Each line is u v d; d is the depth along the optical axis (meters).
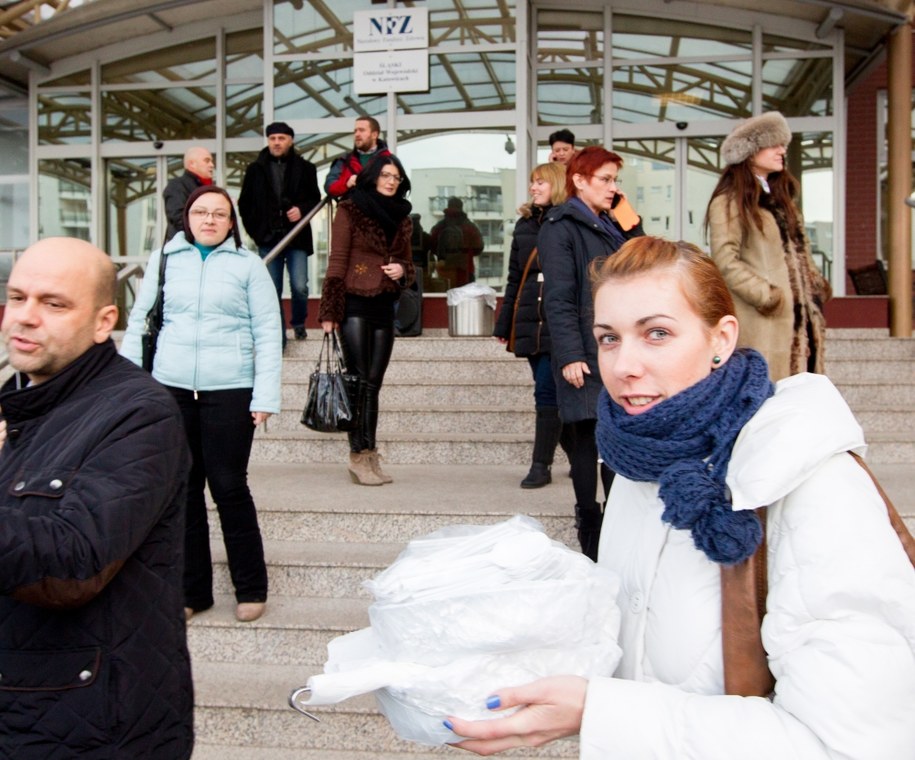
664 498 1.09
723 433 1.10
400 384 5.63
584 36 9.32
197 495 3.16
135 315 3.22
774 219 3.46
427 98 8.64
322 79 8.83
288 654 3.06
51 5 9.45
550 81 9.38
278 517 3.75
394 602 1.13
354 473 4.29
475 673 1.08
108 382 1.58
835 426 1.04
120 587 1.50
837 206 8.93
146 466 1.47
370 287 4.16
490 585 1.12
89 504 1.40
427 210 8.63
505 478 4.43
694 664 1.10
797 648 0.99
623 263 1.20
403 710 1.11
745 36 9.09
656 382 1.16
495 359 5.91
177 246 3.17
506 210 8.60
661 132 9.29
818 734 0.94
